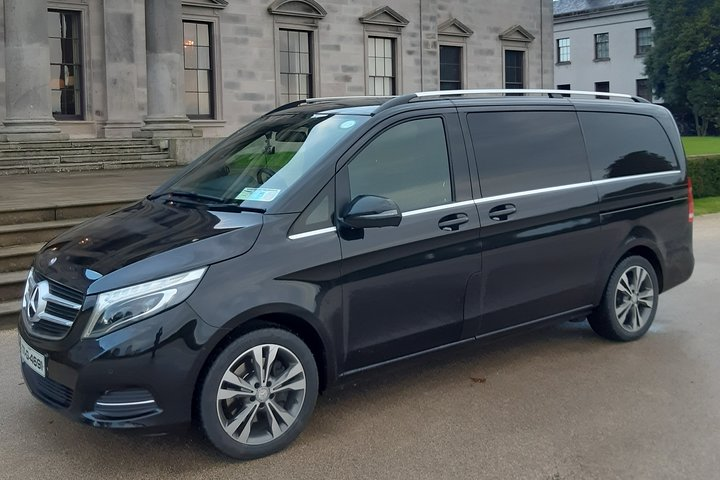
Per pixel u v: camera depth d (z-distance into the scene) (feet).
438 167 16.42
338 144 15.20
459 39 99.30
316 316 14.11
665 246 21.13
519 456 13.73
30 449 14.07
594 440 14.42
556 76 187.62
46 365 13.15
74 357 12.55
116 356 12.36
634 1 168.96
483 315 16.96
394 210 14.48
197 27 75.15
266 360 13.65
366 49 88.12
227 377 13.20
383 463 13.47
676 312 24.14
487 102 17.76
